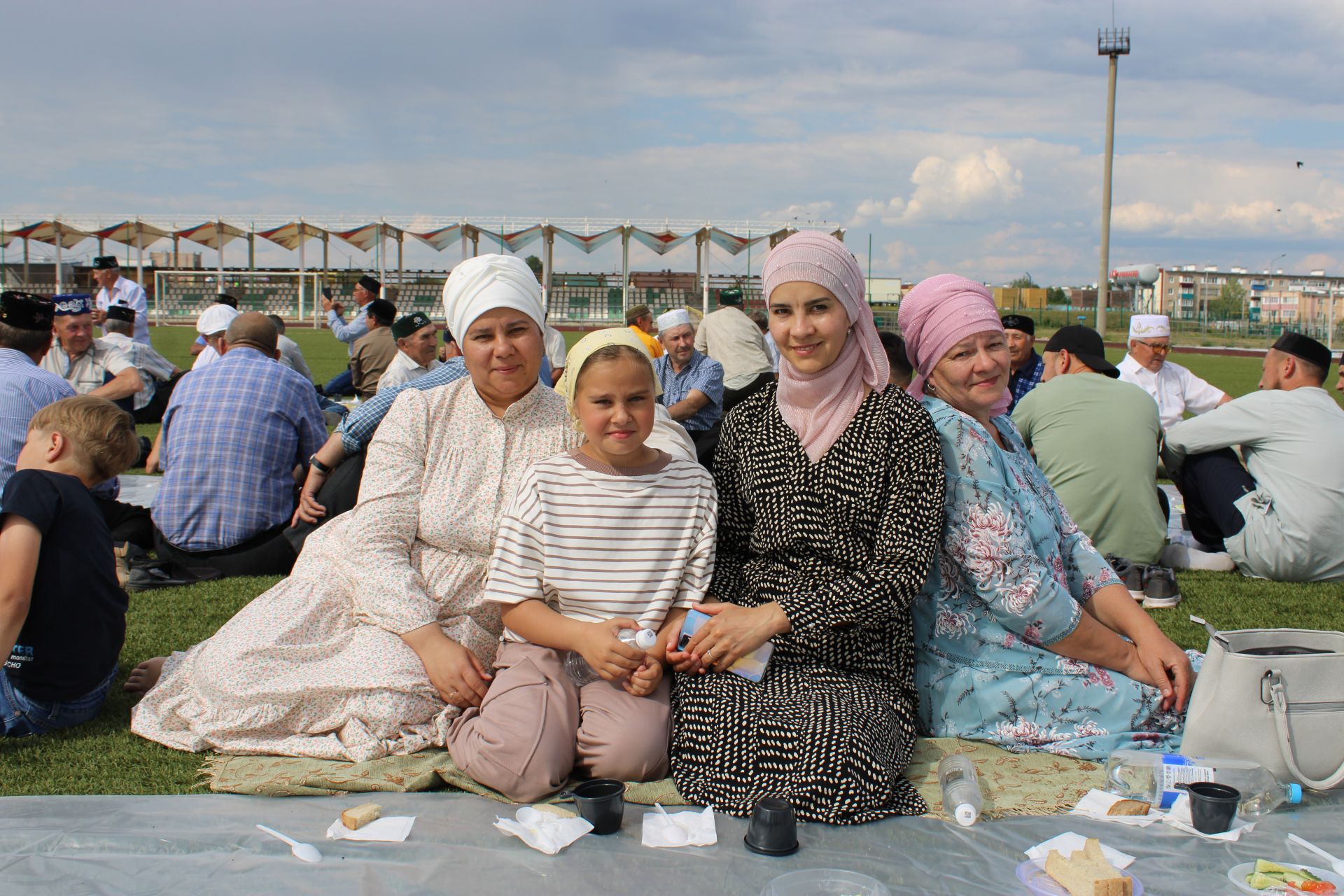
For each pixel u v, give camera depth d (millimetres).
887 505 3076
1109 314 53625
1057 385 5688
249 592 5074
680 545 3148
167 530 5328
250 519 5324
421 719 3182
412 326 7863
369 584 3266
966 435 3197
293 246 50031
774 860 2445
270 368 5461
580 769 2998
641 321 10984
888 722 2895
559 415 3521
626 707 2963
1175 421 7934
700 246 42594
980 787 2861
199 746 3172
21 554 3109
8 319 5418
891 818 2686
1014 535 3152
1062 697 3219
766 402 3318
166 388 10172
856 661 3105
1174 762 2799
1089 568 3490
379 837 2529
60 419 3350
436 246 44750
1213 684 2871
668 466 3178
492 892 2279
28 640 3219
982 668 3273
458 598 3389
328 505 5203
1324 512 5387
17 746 3205
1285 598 5246
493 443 3469
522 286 3393
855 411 3156
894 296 59250
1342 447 5461
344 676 3152
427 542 3439
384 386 7945
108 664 3406
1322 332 50719
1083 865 2301
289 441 5445
